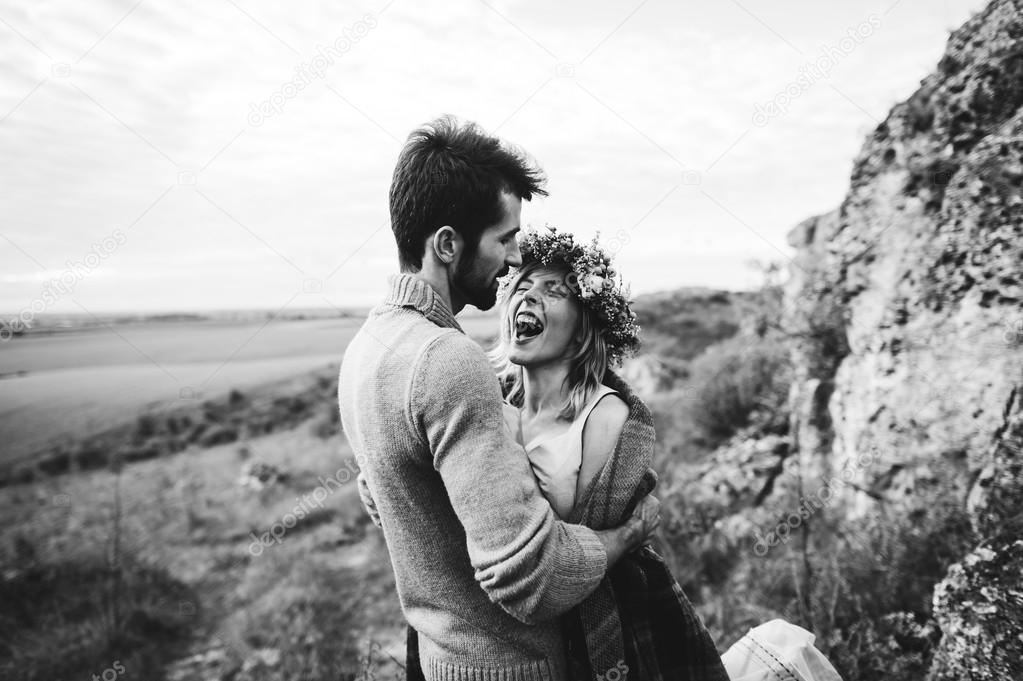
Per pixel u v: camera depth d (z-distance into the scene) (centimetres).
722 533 426
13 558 645
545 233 163
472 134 141
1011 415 315
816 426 466
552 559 121
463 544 135
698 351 1086
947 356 357
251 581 633
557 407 156
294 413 2006
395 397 127
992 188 344
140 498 1135
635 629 150
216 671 463
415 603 146
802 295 508
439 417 122
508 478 121
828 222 516
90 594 579
